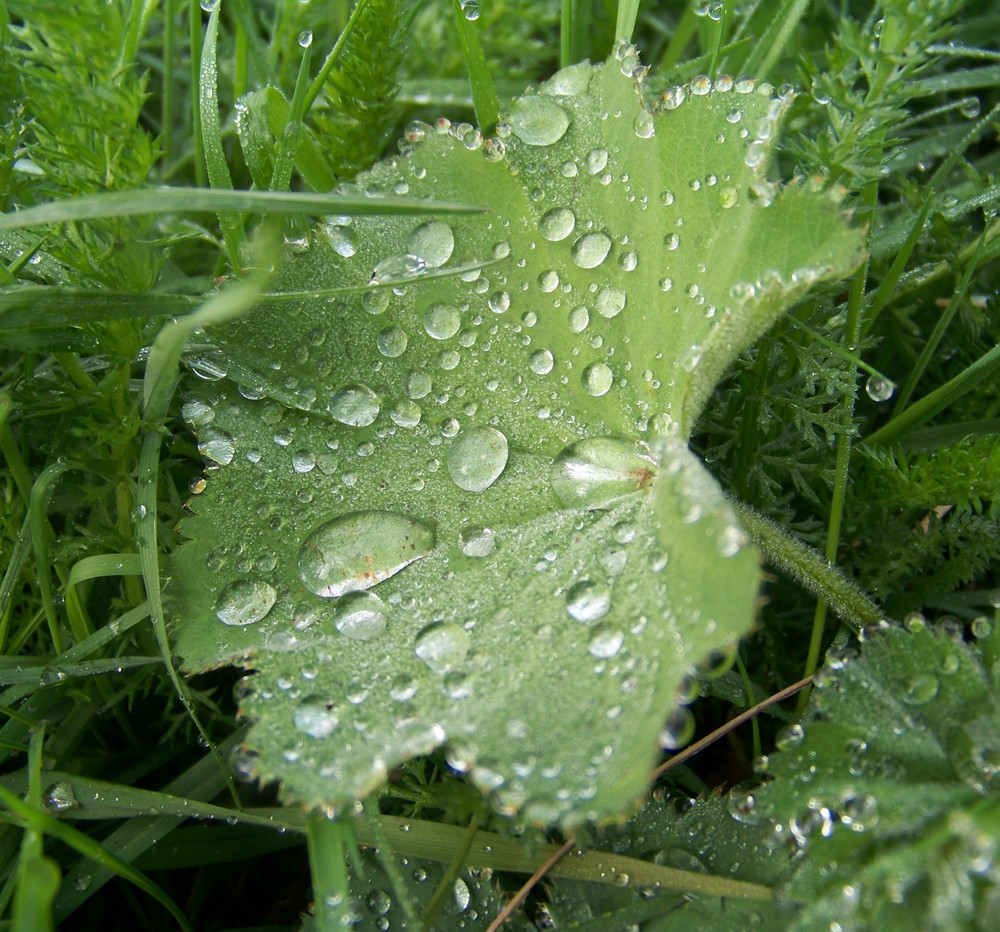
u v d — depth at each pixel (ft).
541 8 0.48
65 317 0.36
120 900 0.39
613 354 0.37
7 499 0.39
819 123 0.45
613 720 0.31
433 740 0.32
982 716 0.32
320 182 0.42
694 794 0.39
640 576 0.33
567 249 0.38
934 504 0.39
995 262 0.44
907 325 0.43
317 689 0.34
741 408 0.40
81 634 0.38
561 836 0.36
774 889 0.33
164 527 0.38
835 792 0.32
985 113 0.49
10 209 0.41
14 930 0.30
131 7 0.36
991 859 0.29
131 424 0.37
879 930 0.30
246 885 0.40
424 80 0.48
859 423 0.43
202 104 0.40
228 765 0.38
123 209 0.33
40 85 0.35
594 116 0.38
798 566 0.37
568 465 0.37
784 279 0.34
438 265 0.38
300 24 0.47
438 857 0.35
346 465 0.37
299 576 0.36
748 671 0.40
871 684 0.33
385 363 0.38
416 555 0.36
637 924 0.34
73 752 0.39
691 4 0.44
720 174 0.36
